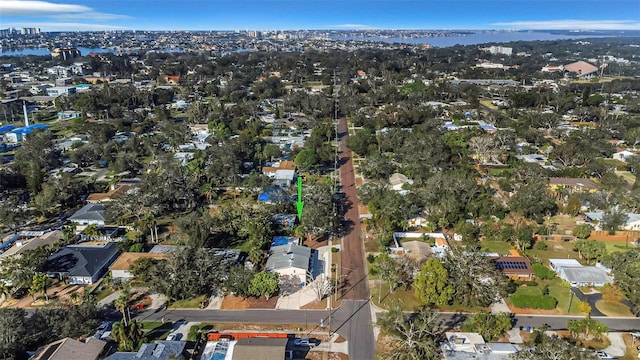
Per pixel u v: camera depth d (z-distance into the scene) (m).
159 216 123.12
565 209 126.62
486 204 121.62
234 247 106.69
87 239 109.75
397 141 176.25
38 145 161.50
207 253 89.75
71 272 91.25
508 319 75.25
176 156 168.12
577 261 100.69
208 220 107.88
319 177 154.12
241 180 143.12
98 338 73.19
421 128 198.00
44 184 132.62
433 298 83.06
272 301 86.44
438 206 117.00
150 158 173.50
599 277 92.12
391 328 72.50
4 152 181.62
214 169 141.00
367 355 72.38
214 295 88.38
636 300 82.25
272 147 167.38
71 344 68.19
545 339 67.94
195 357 70.75
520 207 120.31
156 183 126.75
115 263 94.25
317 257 102.81
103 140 177.88
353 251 105.94
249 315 82.19
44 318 73.38
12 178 139.12
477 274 85.25
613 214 114.56
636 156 164.50
